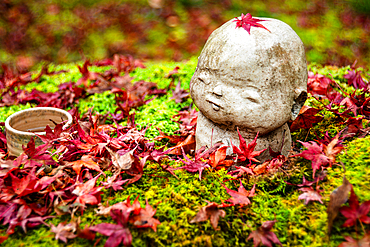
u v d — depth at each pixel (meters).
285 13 2.21
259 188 0.69
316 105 0.85
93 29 2.16
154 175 0.71
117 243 0.60
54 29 2.14
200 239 0.62
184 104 0.95
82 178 0.70
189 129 0.82
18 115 0.78
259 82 0.65
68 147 0.71
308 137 0.79
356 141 0.73
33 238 0.62
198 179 0.70
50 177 0.66
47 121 0.81
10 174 0.65
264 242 0.61
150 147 0.74
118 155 0.69
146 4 2.42
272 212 0.65
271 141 0.71
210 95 0.68
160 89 1.00
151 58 1.90
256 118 0.67
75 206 0.65
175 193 0.67
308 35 1.92
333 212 0.61
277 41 0.66
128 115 0.86
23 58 1.89
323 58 1.61
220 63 0.66
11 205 0.65
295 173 0.70
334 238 0.61
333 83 0.94
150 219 0.62
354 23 2.11
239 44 0.65
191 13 2.34
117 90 0.95
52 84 1.07
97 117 0.83
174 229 0.63
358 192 0.65
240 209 0.66
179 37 2.11
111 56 1.91
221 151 0.70
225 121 0.69
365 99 0.80
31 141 0.68
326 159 0.66
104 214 0.63
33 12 2.26
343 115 0.79
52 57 1.94
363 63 1.59
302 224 0.63
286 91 0.67
